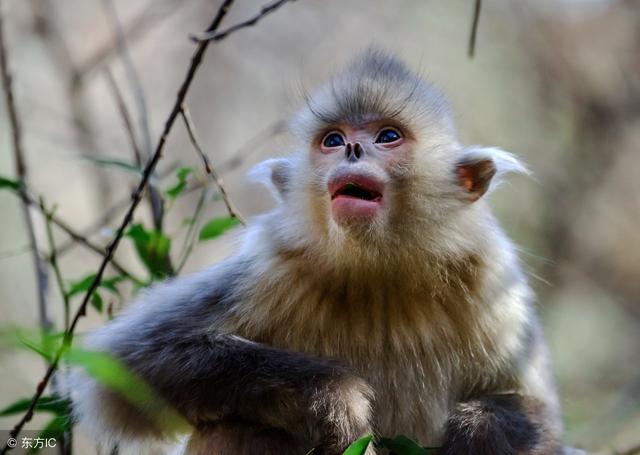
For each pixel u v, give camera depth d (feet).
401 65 34.68
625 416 47.67
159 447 34.58
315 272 31.91
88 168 62.85
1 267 70.79
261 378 29.84
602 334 74.13
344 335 32.04
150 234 36.27
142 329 32.27
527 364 33.63
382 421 32.17
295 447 29.96
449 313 32.37
